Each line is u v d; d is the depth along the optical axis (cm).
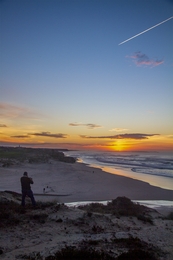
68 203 1788
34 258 579
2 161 4778
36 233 827
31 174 3388
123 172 4212
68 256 582
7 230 829
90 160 7950
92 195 2134
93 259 580
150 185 2706
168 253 681
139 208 1426
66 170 4009
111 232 895
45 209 1164
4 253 623
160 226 1059
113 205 1456
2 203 1154
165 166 5484
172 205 1816
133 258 598
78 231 884
